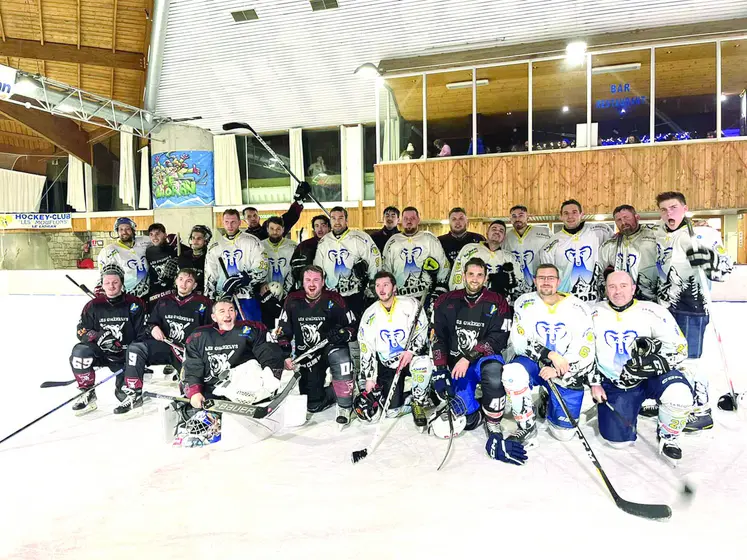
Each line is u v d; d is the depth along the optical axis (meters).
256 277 4.60
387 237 4.96
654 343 2.67
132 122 10.96
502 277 3.96
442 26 8.23
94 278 12.68
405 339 3.19
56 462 2.66
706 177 7.38
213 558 1.80
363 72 8.38
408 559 1.77
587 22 7.74
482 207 8.40
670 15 7.45
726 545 1.80
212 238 4.77
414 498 2.21
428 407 3.41
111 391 4.07
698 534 1.88
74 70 11.60
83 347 3.44
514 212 4.35
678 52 7.45
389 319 3.18
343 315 3.42
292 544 1.88
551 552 1.79
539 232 4.31
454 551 1.81
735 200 7.27
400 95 9.21
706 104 8.80
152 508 2.17
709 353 4.98
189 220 12.47
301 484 2.38
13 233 16.47
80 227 16.20
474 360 2.91
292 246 5.21
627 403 2.69
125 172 15.65
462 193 8.48
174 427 2.97
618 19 7.61
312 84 10.19
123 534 1.97
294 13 8.48
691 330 3.47
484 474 2.44
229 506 2.17
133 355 3.38
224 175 13.15
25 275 13.20
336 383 3.26
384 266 4.45
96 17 9.93
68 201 16.56
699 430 2.72
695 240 3.30
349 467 2.56
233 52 9.42
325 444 2.90
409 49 8.73
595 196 7.86
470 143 9.82
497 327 3.02
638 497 2.17
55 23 10.07
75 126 15.04
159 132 11.98
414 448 2.81
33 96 9.01
